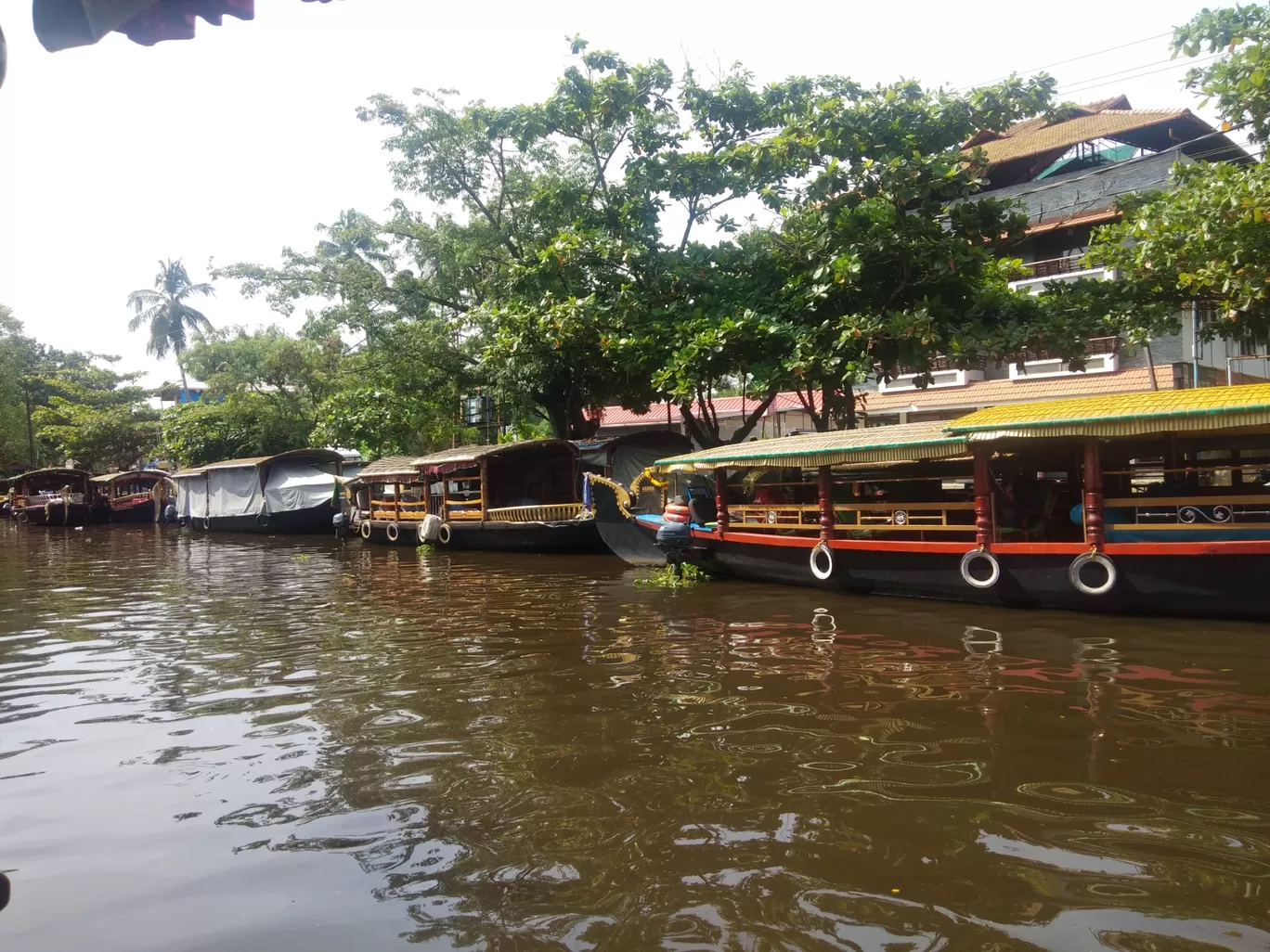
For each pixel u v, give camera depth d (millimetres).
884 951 3125
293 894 3697
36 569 18828
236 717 6449
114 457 47062
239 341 37906
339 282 22469
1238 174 10602
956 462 12234
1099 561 8875
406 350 22312
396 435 27906
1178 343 19484
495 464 21969
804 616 9695
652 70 17453
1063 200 21359
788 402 26734
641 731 5727
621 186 18734
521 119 18219
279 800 4773
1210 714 5695
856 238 14875
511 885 3707
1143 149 22766
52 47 2451
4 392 47312
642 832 4180
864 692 6473
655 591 12242
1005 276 16219
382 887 3730
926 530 10977
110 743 5902
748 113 17094
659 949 3186
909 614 9539
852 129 14781
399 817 4480
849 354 14719
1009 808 4328
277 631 10094
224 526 31531
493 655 8258
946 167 14391
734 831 4156
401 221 22859
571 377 21781
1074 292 14977
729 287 16922
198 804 4746
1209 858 3773
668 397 17344
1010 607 9680
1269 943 3129
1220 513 8602
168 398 52125
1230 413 7992
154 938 3381
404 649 8742
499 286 21062
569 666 7664
